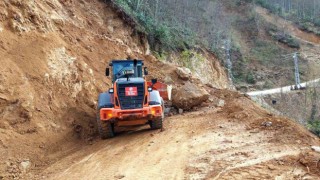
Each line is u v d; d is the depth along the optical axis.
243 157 7.82
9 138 9.29
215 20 59.56
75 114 11.83
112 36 21.44
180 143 9.55
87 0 21.88
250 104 16.19
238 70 58.28
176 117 13.87
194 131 10.80
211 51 40.97
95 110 12.99
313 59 66.19
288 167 7.04
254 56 64.12
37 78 11.37
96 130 11.79
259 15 77.88
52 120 10.77
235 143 8.98
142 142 10.08
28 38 12.40
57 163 8.94
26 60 11.56
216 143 9.14
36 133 9.95
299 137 9.13
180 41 33.47
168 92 15.53
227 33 62.62
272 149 8.22
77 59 14.13
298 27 80.88
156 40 28.25
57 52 12.98
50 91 11.53
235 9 77.88
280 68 61.62
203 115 13.62
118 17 23.70
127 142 10.29
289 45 69.88
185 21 46.94
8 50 11.38
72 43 15.23
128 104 10.84
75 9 19.66
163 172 7.46
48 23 13.87
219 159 7.84
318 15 89.31
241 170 7.04
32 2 13.47
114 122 10.82
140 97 10.94
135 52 21.53
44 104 10.98
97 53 16.98
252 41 69.56
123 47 20.00
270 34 71.94
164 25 32.56
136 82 10.98
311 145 8.41
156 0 36.47
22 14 12.73
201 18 55.59
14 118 9.88
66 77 12.62
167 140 10.01
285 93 47.66
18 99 10.24
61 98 11.89
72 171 8.22
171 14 43.41
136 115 10.66
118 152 9.31
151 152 8.99
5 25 11.98
